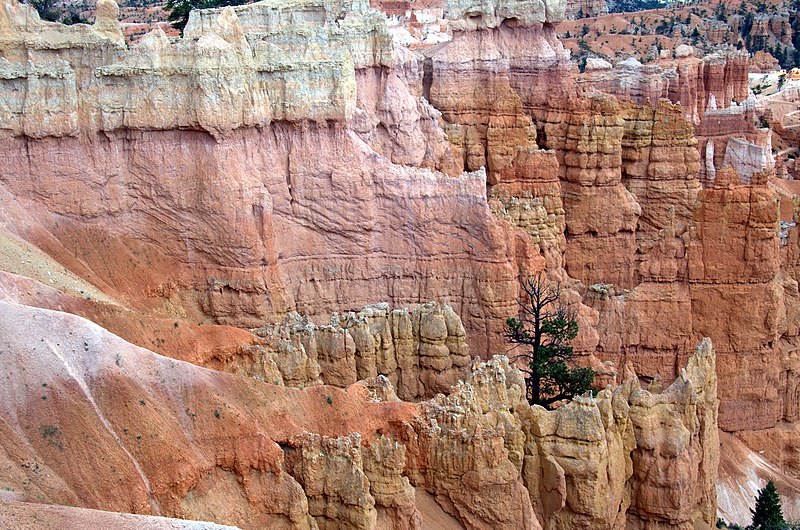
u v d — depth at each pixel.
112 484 32.41
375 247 54.25
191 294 50.19
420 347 49.22
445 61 71.50
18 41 49.81
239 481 35.44
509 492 40.12
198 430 35.38
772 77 169.00
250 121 50.34
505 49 73.44
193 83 49.16
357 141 53.66
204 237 50.03
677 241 62.97
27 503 29.20
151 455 33.72
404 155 62.03
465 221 54.34
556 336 52.78
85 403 33.69
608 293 63.19
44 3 102.06
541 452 42.72
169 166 50.03
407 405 40.91
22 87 48.84
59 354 34.22
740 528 54.62
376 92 61.72
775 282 63.09
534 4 73.38
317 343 46.03
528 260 57.59
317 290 53.31
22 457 31.81
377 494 37.19
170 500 33.50
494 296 54.22
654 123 71.56
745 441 63.94
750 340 62.88
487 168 71.75
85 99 49.53
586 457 42.19
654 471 44.94
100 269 48.66
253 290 49.78
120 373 34.72
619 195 69.81
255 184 50.53
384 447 37.34
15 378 33.22
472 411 41.34
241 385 37.41
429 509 40.19
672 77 98.19
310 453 36.47
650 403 45.06
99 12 52.94
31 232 47.78
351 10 65.12
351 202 53.19
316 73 52.31
